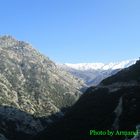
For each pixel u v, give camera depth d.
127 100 193.50
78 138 193.25
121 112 185.00
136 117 170.00
